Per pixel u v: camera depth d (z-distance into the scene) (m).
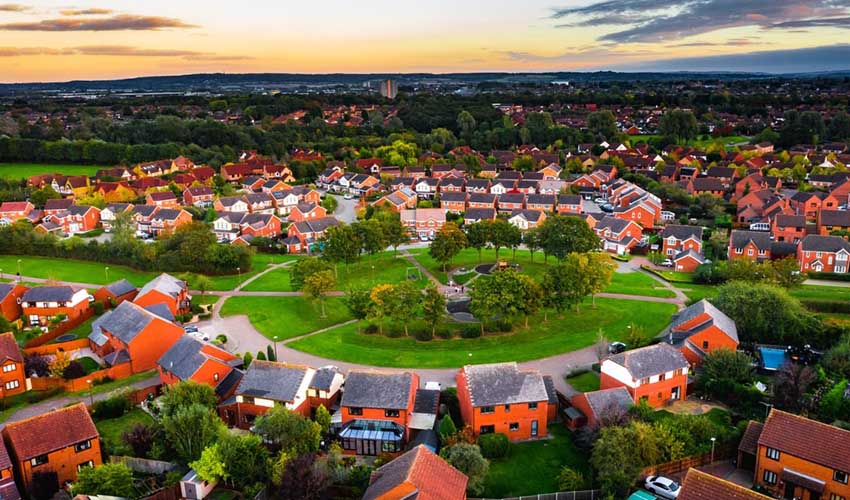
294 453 71.12
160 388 95.06
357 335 112.94
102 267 161.50
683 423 73.88
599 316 118.25
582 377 94.75
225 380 91.44
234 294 139.12
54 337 116.00
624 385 83.19
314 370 88.31
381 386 81.25
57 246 169.12
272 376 86.12
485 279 115.06
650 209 188.62
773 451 66.81
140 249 157.25
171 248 160.00
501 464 74.44
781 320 101.25
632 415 75.31
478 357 102.56
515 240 154.00
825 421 77.44
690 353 93.69
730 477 69.81
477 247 156.38
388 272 151.62
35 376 97.81
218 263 152.88
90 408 87.69
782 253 148.75
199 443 73.44
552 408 83.31
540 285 115.94
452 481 62.28
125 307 109.75
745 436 71.31
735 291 107.44
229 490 70.88
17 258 169.50
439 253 145.62
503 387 79.81
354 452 78.31
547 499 66.81
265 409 84.31
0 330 111.81
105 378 98.06
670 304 125.25
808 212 189.00
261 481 70.38
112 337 105.50
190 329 116.69
